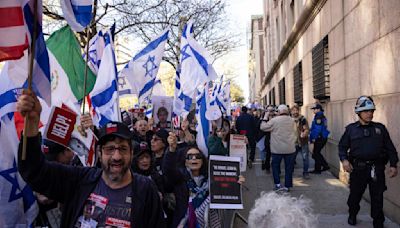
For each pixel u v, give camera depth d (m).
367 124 5.88
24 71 3.45
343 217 6.73
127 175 2.69
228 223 5.21
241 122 12.54
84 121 4.28
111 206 2.57
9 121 3.53
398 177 6.21
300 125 10.25
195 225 4.27
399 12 6.20
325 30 11.80
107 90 5.19
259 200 1.97
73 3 3.68
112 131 2.60
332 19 10.86
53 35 5.35
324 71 11.74
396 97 6.34
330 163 11.10
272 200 1.93
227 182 4.49
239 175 4.57
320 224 6.39
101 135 2.62
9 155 3.50
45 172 2.57
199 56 7.10
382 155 5.76
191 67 7.09
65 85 4.89
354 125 5.98
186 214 4.18
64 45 5.36
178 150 4.54
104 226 2.54
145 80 6.94
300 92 17.02
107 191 2.62
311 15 13.65
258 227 1.90
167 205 4.12
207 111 6.10
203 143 6.03
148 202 2.65
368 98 5.84
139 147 4.41
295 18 18.36
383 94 7.00
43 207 3.60
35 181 2.54
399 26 6.21
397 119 6.29
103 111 5.17
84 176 2.69
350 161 6.05
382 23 6.99
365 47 7.98
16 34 2.68
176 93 7.61
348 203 6.27
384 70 6.91
